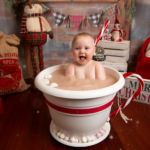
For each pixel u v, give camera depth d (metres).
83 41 0.73
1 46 1.20
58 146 0.81
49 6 1.38
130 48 1.53
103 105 0.69
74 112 0.67
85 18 1.40
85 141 0.78
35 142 0.84
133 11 1.40
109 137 0.86
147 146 0.81
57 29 1.48
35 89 1.33
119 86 0.67
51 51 1.57
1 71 1.20
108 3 1.39
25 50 1.44
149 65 1.24
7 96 1.28
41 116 1.04
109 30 1.42
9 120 1.00
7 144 0.83
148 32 1.46
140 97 1.14
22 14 1.33
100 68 0.80
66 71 0.84
